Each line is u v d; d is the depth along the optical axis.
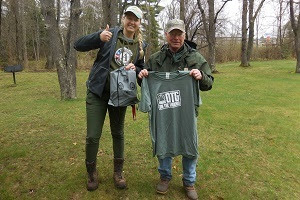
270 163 4.32
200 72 2.86
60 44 8.60
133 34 3.15
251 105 8.03
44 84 12.77
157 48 30.06
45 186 3.55
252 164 4.25
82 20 30.78
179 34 2.89
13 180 3.69
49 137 5.21
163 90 2.96
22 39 25.78
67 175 3.78
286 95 9.45
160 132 3.00
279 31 29.83
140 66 3.30
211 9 16.30
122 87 2.96
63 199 3.29
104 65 3.03
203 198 3.34
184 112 2.97
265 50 28.00
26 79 14.52
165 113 2.99
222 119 6.59
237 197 3.38
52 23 8.45
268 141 5.23
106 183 3.57
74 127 5.82
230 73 16.11
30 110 7.49
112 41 3.02
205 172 3.93
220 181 3.71
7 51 28.31
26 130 5.67
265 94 9.66
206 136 5.41
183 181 3.34
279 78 13.48
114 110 3.26
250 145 5.02
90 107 3.13
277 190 3.59
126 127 5.77
